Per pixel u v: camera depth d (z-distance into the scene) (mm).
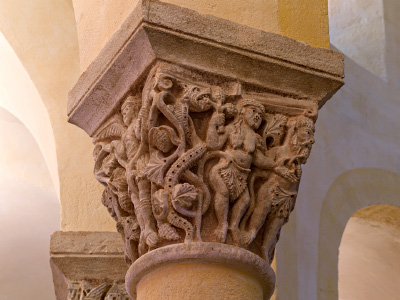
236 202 2641
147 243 2586
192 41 2625
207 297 2465
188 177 2586
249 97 2779
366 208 6145
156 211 2555
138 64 2703
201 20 2654
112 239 4613
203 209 2578
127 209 2861
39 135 5398
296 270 4977
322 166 5723
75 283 4547
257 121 2744
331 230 5551
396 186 6336
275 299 4668
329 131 5953
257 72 2777
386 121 6605
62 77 5016
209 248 2502
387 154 6426
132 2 2963
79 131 4988
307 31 3080
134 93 2809
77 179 4918
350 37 7148
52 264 4535
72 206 4840
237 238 2592
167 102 2629
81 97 3021
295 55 2826
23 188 6879
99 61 2895
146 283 2600
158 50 2613
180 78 2643
